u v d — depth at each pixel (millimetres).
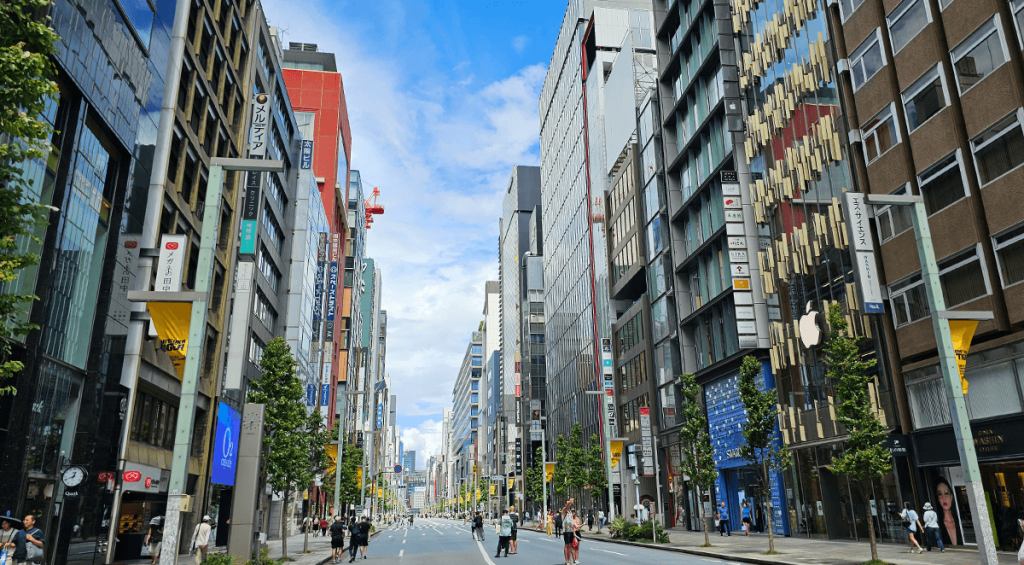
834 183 31000
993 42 22188
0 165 9359
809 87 33375
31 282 20984
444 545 38844
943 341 15773
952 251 23859
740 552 25391
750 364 27109
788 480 34812
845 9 30344
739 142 41219
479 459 197500
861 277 26688
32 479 21188
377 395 163125
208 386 36500
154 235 28453
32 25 9289
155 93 28797
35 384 20891
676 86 52625
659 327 54406
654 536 33625
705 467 31047
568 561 21438
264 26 48281
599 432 69438
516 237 144125
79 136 22781
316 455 33844
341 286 91062
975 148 23016
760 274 38875
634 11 72000
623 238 64250
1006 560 19531
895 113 26750
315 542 47250
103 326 24562
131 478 27234
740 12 41688
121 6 25156
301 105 82312
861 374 20453
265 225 48969
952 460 23953
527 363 125562
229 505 42812
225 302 38344
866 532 28812
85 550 23203
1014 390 21766
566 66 90750
